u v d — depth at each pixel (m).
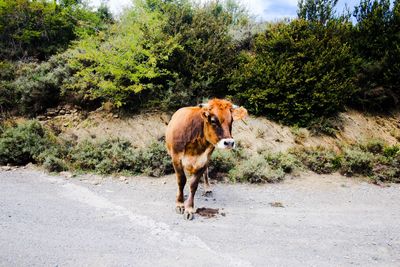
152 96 9.91
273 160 8.23
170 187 6.61
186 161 5.14
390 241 4.58
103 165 7.36
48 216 4.80
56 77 9.79
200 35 10.76
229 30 12.82
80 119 9.45
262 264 3.77
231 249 4.10
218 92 10.64
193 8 11.91
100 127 9.19
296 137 9.73
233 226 4.84
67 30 12.46
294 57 10.09
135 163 7.49
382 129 11.25
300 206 5.92
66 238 4.14
